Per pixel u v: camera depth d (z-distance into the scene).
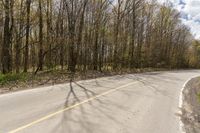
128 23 51.28
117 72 39.25
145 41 62.59
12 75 20.92
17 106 10.93
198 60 104.06
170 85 24.48
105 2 41.75
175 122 10.13
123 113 10.97
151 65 66.25
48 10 34.31
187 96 18.22
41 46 32.75
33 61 42.69
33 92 15.01
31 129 7.84
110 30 45.47
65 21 38.00
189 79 33.97
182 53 94.31
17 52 32.12
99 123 9.05
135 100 14.55
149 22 63.16
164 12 72.06
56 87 17.89
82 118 9.59
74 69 34.44
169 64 80.19
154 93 18.11
